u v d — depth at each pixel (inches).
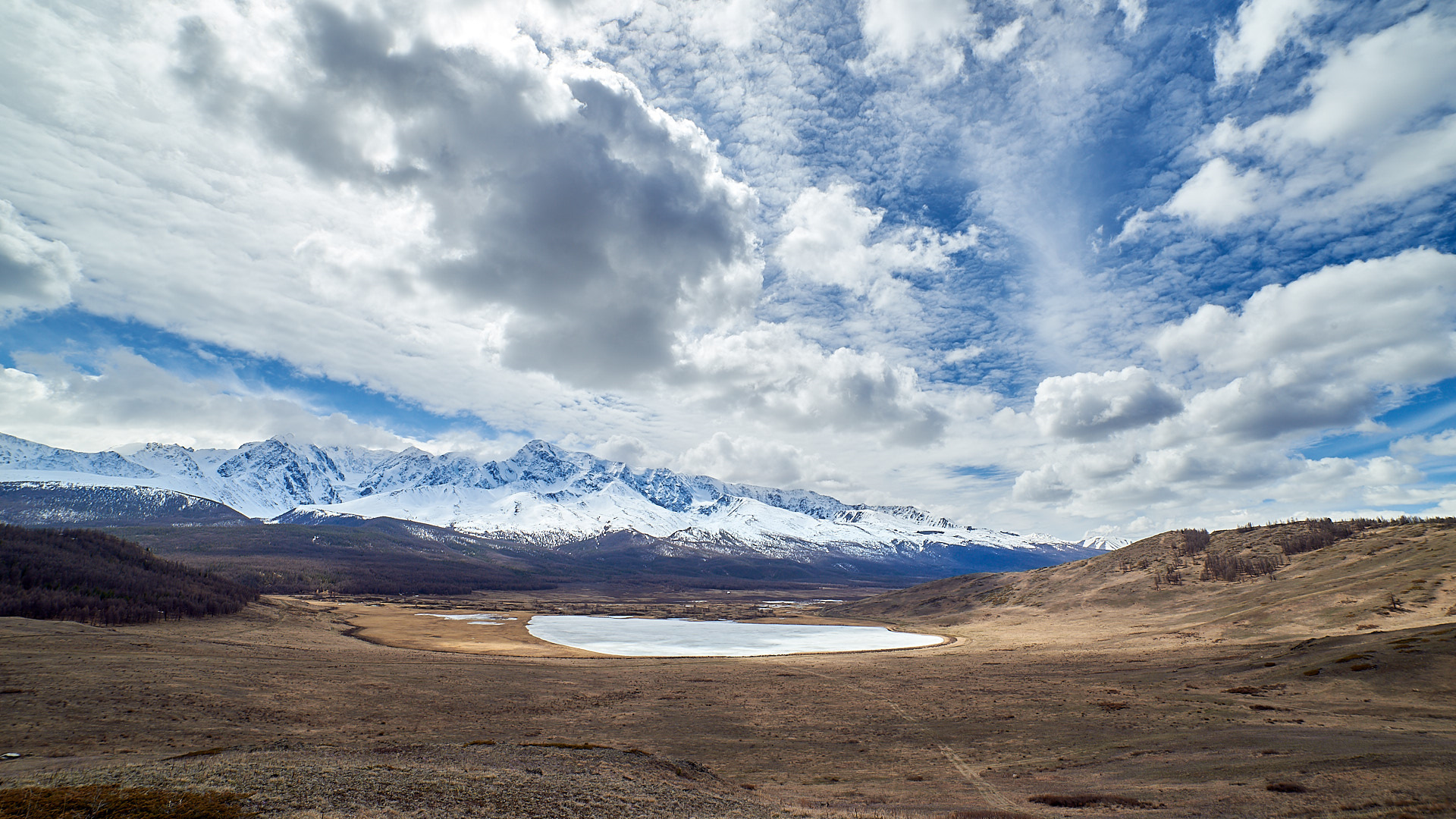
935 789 1435.8
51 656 2620.6
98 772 1114.1
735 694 2780.5
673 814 1089.4
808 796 1393.9
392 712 2325.3
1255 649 3011.8
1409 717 1734.7
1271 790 1158.3
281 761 1217.4
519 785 1147.3
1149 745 1678.2
